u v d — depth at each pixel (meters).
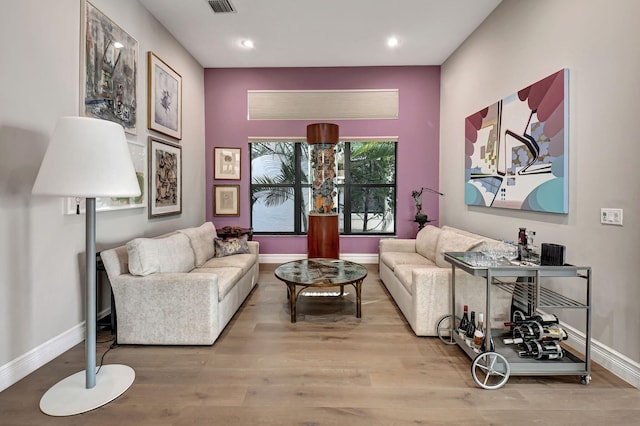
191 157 4.75
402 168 5.25
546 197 2.69
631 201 2.03
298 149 5.50
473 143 3.97
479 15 3.69
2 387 1.96
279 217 5.58
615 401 1.88
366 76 5.18
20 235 2.09
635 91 1.99
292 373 2.17
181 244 3.23
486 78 3.74
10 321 2.03
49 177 1.72
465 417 1.74
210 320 2.53
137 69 3.34
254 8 3.54
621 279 2.10
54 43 2.33
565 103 2.49
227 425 1.68
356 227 5.52
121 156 1.88
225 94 5.23
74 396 1.88
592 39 2.29
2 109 1.97
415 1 3.42
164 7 3.51
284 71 5.20
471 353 2.24
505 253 2.37
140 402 1.86
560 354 2.11
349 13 3.64
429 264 3.64
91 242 1.95
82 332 2.62
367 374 2.16
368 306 3.48
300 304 3.55
